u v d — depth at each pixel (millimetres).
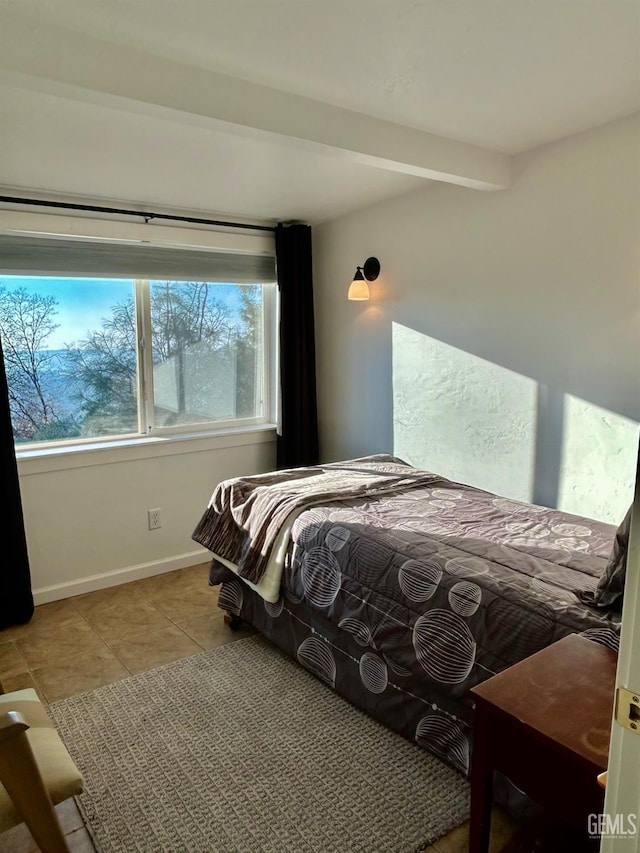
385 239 3113
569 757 984
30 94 1731
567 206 2244
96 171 2477
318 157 2338
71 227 2896
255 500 2504
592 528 2080
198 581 3287
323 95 1814
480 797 1183
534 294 2408
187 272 3334
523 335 2473
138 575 3311
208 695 2162
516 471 2570
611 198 2104
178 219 3172
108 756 1840
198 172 2514
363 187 2816
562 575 1693
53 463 2965
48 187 2703
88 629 2711
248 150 2242
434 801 1641
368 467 2910
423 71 1667
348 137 1938
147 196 2891
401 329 3076
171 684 2240
